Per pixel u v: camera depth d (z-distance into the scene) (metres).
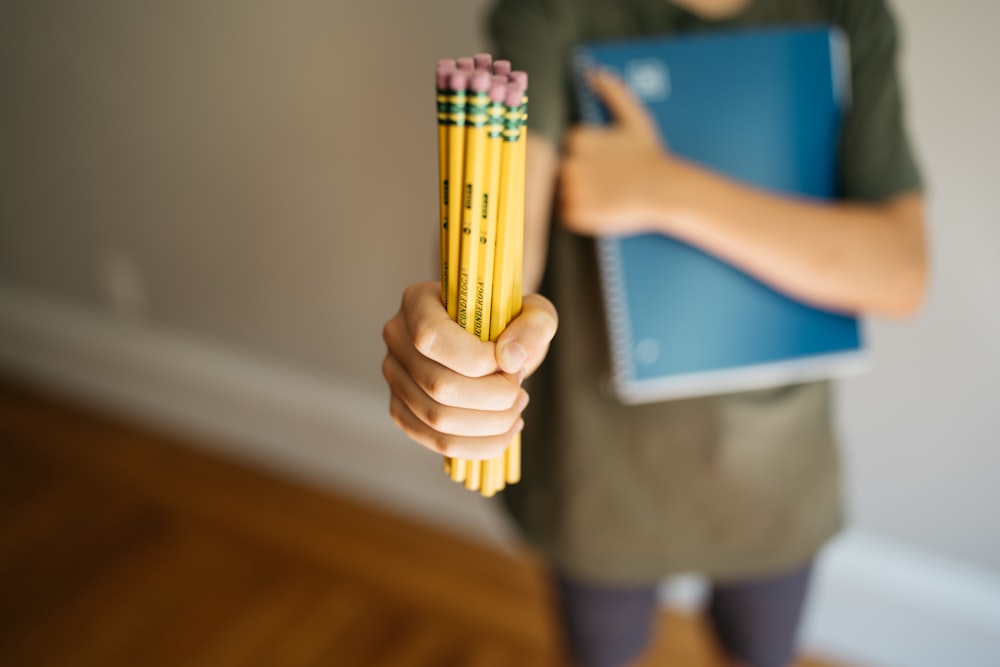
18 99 1.82
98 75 1.70
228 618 1.59
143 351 1.97
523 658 1.53
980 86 1.08
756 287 0.89
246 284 1.78
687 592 1.59
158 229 1.82
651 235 0.88
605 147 0.85
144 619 1.58
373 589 1.65
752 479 0.94
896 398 1.30
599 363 0.94
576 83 0.87
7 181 1.95
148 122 1.70
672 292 0.89
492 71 0.49
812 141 0.88
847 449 1.38
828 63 0.86
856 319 0.90
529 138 0.80
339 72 1.46
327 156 1.54
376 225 1.56
